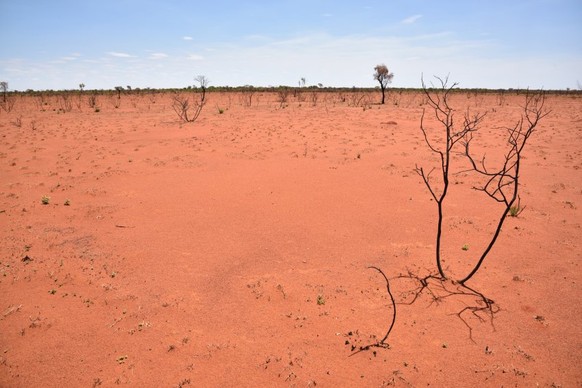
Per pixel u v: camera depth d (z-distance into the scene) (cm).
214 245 655
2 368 387
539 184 983
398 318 461
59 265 587
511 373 376
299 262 595
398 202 849
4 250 634
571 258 597
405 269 572
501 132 1844
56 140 1642
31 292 518
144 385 365
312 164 1180
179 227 730
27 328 446
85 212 808
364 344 418
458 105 3569
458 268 571
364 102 4162
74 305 490
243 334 436
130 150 1431
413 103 3966
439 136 1706
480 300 493
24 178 1067
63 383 369
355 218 764
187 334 437
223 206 837
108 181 1036
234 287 529
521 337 426
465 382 367
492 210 797
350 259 604
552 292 509
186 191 944
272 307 485
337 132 1800
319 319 461
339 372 380
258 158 1280
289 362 393
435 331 437
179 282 543
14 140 1642
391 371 380
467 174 1073
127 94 5059
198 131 1867
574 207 812
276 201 862
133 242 668
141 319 463
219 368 386
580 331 434
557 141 1595
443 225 724
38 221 761
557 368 382
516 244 645
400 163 1188
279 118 2448
